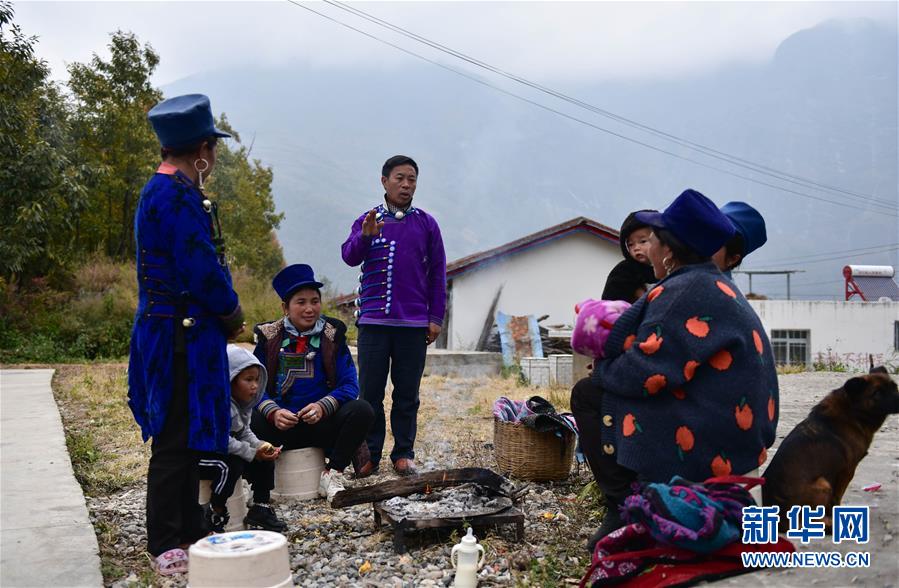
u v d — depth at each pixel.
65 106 20.75
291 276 4.68
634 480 3.16
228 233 29.34
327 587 3.15
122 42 21.75
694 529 2.61
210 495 3.66
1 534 3.62
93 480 4.93
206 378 3.32
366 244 5.33
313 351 4.70
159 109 3.37
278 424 4.44
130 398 3.44
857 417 3.01
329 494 4.45
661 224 3.03
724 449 2.80
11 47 16.41
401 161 5.38
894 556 2.77
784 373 12.17
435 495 3.89
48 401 8.47
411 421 5.29
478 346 20.27
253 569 2.61
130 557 3.51
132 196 22.16
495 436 5.08
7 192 16.11
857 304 29.86
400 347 5.27
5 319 16.55
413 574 3.30
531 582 3.04
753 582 2.60
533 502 4.34
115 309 17.56
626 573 2.74
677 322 2.80
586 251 20.91
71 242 20.47
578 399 3.33
